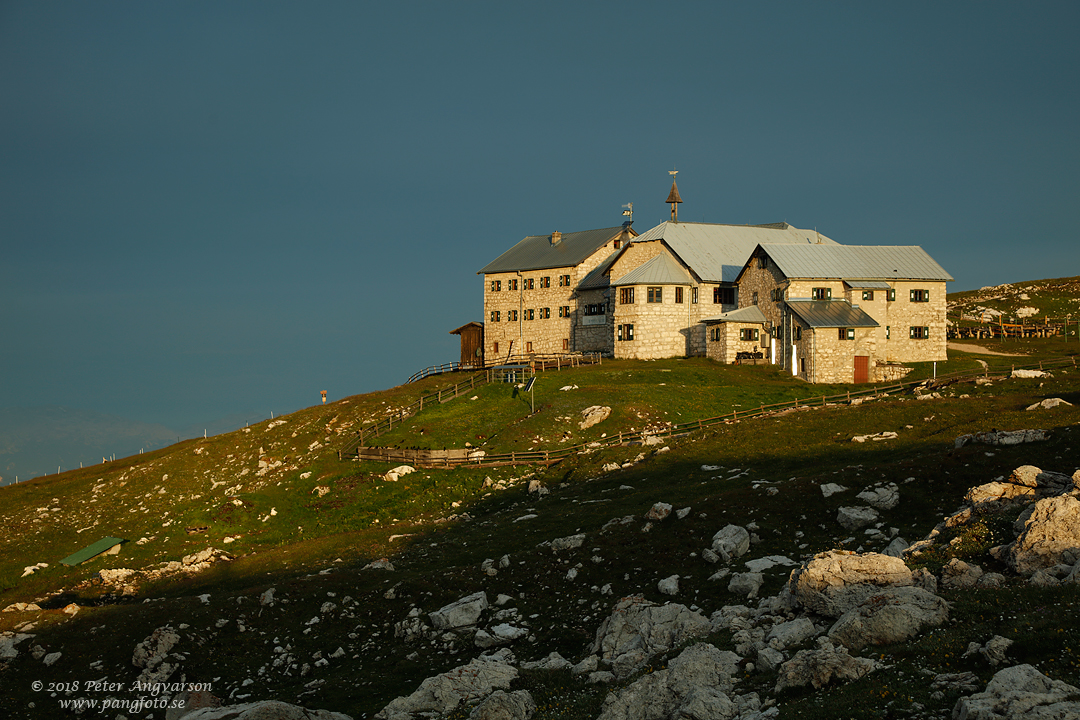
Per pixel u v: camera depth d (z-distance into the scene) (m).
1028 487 34.03
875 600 24.45
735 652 25.69
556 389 83.69
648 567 38.00
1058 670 18.91
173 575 50.94
